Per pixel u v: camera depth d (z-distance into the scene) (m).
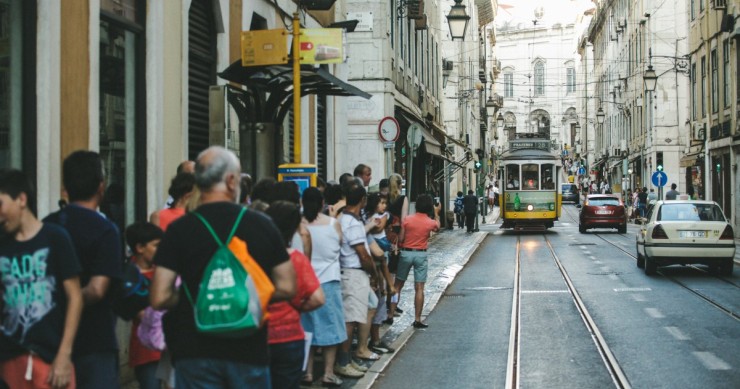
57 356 4.83
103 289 5.11
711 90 36.53
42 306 4.87
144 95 9.97
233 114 12.26
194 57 11.73
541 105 138.88
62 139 7.92
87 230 5.15
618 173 70.12
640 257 21.00
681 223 18.73
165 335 4.85
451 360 10.16
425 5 38.25
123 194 9.03
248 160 11.30
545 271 20.73
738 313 13.51
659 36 50.62
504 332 12.08
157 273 4.64
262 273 4.58
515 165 39.28
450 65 49.28
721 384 8.66
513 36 140.38
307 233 7.72
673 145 50.38
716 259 18.72
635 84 58.78
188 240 4.64
